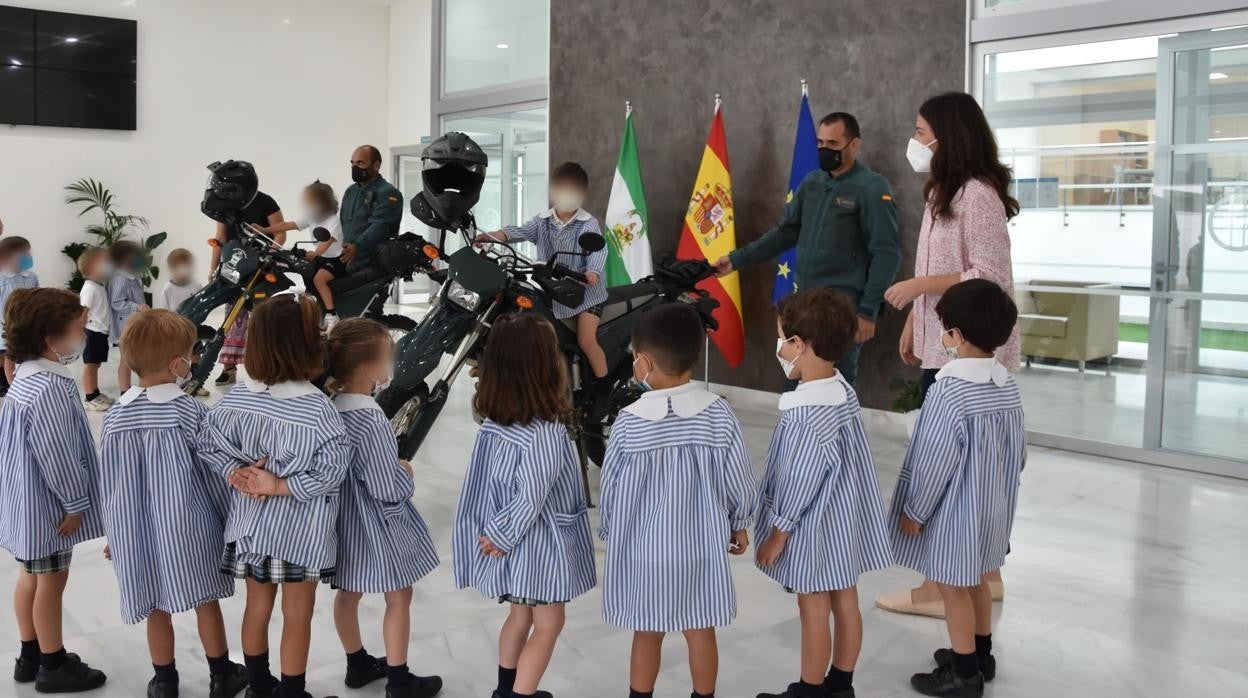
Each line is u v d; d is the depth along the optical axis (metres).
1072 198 5.19
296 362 2.22
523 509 2.15
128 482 2.25
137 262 6.23
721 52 6.58
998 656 2.75
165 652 2.39
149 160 12.21
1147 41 4.84
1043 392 5.40
